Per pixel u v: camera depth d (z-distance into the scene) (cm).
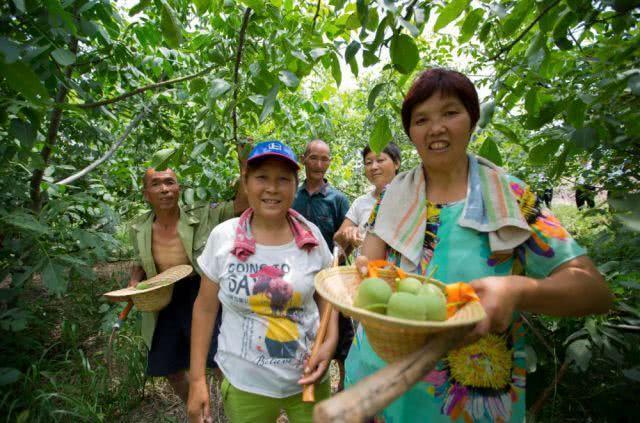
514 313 133
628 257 236
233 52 274
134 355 350
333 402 74
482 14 191
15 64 141
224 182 424
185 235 290
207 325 196
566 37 179
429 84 132
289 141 534
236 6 259
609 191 243
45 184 348
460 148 136
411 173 156
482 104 191
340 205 368
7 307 307
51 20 187
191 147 243
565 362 243
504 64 209
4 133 252
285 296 178
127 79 384
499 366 130
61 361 364
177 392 299
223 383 188
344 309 100
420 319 100
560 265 123
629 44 171
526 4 187
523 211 131
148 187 283
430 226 144
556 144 185
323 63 216
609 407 249
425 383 135
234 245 181
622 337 227
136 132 496
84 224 475
